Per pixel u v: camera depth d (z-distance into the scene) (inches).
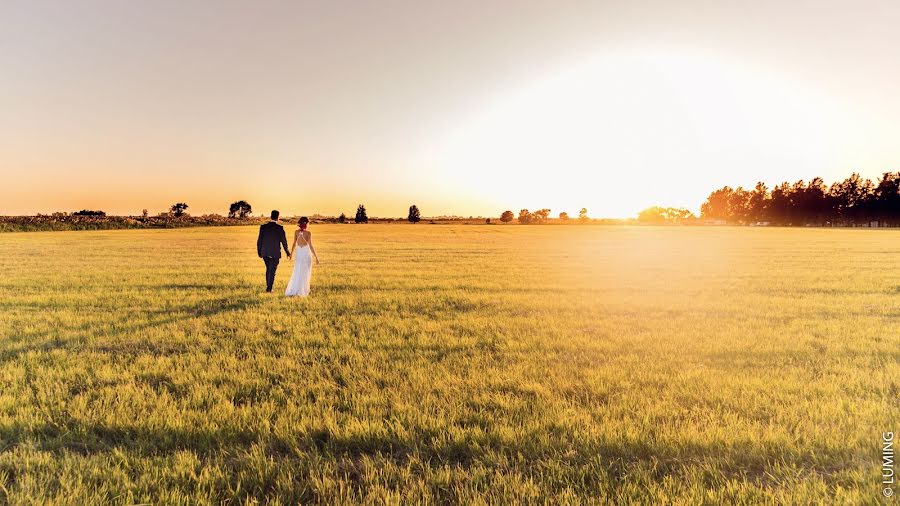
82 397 191.8
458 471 137.6
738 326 344.2
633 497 125.9
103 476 135.9
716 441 154.2
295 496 127.3
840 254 1201.4
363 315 382.0
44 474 136.7
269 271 518.0
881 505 120.5
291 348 273.4
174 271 721.0
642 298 481.7
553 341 289.9
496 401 188.5
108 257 981.8
